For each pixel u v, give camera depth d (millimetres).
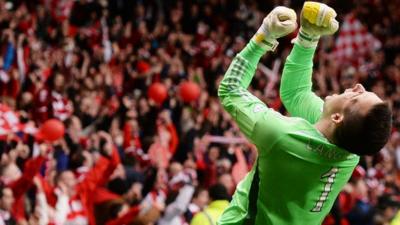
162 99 20062
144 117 19594
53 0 26109
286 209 5887
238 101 5938
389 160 22141
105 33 25453
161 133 18797
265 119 5812
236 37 29828
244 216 5980
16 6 25844
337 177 5898
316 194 5883
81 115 19125
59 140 15891
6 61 20938
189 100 20641
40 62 21172
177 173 15516
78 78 21250
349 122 5656
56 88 19844
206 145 19609
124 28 26141
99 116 19375
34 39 23250
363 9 33969
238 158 16688
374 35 32656
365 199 16625
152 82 23078
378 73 30359
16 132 15867
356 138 5652
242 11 30578
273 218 5910
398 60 31266
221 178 13812
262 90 25281
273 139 5781
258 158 5938
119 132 18297
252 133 5871
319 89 26391
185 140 19094
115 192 14289
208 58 26234
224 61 26844
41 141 15641
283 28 5801
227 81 6008
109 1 27859
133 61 24047
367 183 19922
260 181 5922
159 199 14758
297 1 32219
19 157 15141
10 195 12367
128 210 13008
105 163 13773
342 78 29422
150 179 15742
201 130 20047
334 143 5773
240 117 5926
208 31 28828
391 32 33062
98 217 13484
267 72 26000
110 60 24188
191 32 28766
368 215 16141
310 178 5820
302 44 6199
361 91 5762
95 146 16656
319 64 28266
